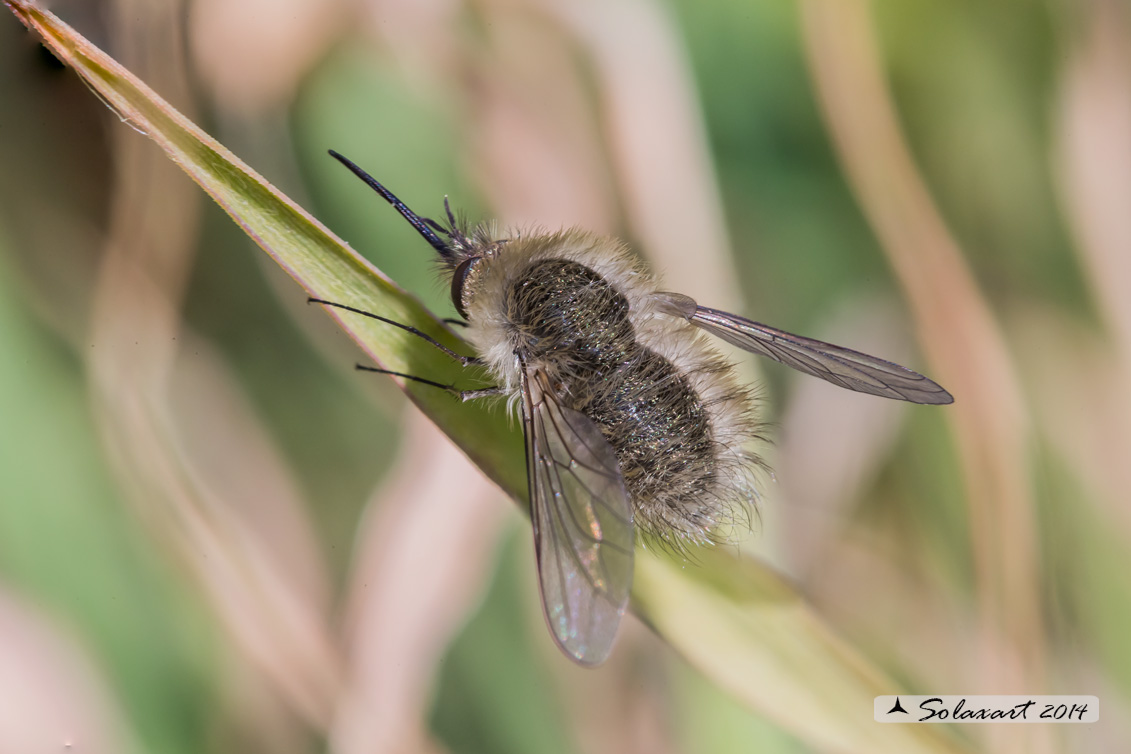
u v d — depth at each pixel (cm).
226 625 12
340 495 13
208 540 12
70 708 12
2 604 12
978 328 13
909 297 13
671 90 12
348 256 11
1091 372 13
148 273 12
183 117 11
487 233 12
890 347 13
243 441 13
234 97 12
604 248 12
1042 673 12
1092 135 13
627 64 12
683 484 11
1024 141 13
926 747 11
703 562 11
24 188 12
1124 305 13
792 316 13
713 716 12
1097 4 13
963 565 13
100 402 12
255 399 13
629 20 12
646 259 12
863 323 13
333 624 12
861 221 13
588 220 13
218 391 13
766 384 13
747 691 11
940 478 13
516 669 12
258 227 11
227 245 13
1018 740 12
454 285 12
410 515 12
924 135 13
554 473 11
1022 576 12
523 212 13
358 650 12
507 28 13
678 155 12
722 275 13
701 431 12
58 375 12
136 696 12
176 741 12
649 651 12
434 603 12
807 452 13
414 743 12
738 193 13
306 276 11
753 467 12
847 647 11
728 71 13
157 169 12
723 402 12
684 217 12
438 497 12
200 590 12
